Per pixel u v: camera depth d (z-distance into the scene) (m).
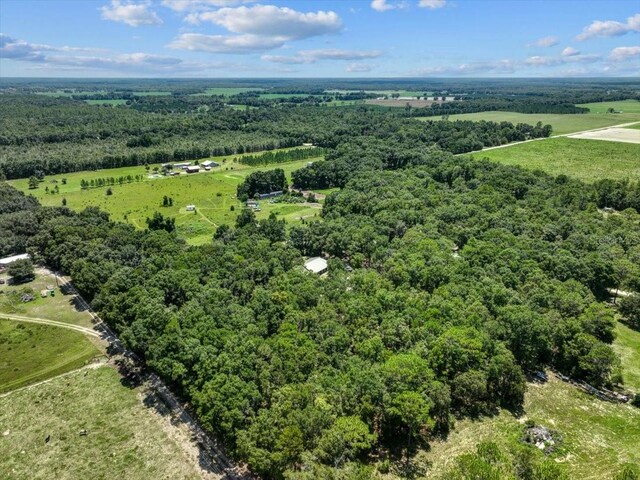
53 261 139.12
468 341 80.38
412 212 154.62
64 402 85.81
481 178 198.12
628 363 93.12
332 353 83.62
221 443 75.12
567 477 58.00
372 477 62.84
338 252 142.88
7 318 113.94
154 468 71.00
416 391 72.38
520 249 124.69
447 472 65.94
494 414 79.88
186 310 93.12
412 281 111.38
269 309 95.44
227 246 133.62
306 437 65.69
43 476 70.44
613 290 122.88
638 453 71.38
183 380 78.88
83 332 108.25
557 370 92.44
